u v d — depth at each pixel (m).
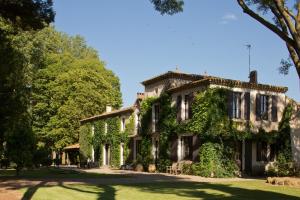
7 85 26.73
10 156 31.06
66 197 18.30
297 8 16.02
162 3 20.06
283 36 15.95
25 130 31.33
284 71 21.89
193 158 37.66
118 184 25.77
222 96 36.22
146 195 19.84
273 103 38.91
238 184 27.77
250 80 40.06
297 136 37.59
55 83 63.88
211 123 35.81
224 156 35.97
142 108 46.44
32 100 64.06
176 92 41.03
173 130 40.56
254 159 37.78
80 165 55.38
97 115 59.66
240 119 37.03
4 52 26.42
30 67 60.47
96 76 65.44
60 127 62.81
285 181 27.38
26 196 18.36
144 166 45.09
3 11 25.09
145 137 45.66
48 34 73.19
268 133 37.97
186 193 21.39
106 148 56.41
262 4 18.31
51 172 38.91
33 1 25.05
